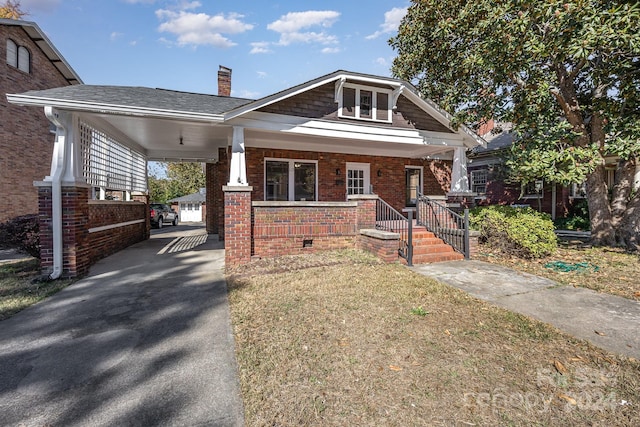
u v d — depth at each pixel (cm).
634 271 578
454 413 212
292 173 982
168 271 624
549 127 684
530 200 1455
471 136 898
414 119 870
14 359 292
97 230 713
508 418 207
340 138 791
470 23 791
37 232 595
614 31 533
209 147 1091
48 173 1259
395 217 809
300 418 209
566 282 520
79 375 265
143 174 1173
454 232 743
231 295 464
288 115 720
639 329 340
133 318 387
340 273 564
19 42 1188
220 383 251
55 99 541
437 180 1206
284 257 682
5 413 218
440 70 1049
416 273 575
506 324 352
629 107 722
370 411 214
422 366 268
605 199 827
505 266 637
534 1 584
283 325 354
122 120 678
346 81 787
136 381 255
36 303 443
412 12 1054
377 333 330
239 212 635
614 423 203
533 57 636
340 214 746
